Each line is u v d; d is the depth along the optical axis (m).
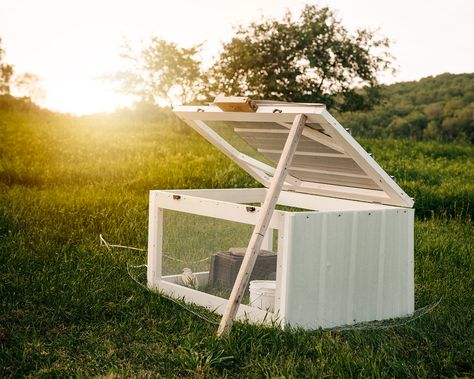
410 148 20.36
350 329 4.02
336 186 5.05
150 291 4.69
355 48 27.14
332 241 4.05
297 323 3.92
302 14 27.16
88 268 5.17
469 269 5.99
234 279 4.46
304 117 3.94
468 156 19.89
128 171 12.05
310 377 3.21
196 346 3.53
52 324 3.96
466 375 3.44
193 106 4.64
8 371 3.22
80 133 19.78
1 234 6.45
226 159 13.28
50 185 10.62
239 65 26.14
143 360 3.43
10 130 18.83
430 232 7.77
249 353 3.48
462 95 35.62
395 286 4.43
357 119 33.84
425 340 3.89
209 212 4.40
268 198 3.87
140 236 6.63
